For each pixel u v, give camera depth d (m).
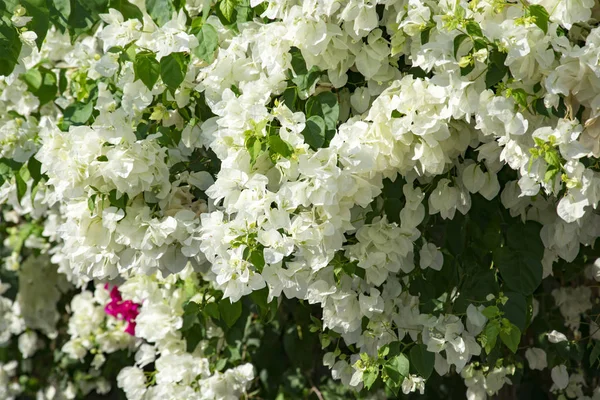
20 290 3.67
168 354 2.94
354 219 2.54
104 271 2.57
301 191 2.37
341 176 2.37
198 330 2.95
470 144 2.53
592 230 2.59
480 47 2.32
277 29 2.45
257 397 3.17
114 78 2.66
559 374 2.80
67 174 2.48
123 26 2.52
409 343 2.64
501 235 2.68
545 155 2.32
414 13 2.39
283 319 3.13
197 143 2.60
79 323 3.46
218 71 2.52
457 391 3.19
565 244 2.60
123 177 2.46
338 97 2.57
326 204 2.37
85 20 2.58
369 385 2.56
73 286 3.73
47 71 2.86
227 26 2.58
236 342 2.99
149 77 2.48
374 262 2.54
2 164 2.78
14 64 2.47
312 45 2.43
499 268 2.60
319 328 2.80
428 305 2.62
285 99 2.51
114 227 2.50
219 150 2.44
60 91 2.88
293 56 2.49
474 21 2.35
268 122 2.43
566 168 2.33
